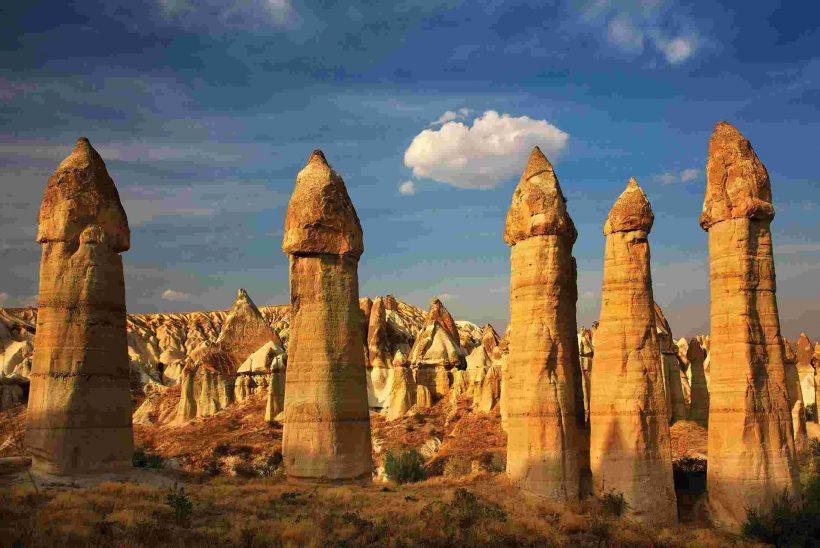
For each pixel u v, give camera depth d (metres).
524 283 30.39
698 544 24.95
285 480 30.50
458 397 69.00
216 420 71.25
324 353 30.00
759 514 27.17
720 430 28.58
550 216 30.20
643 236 29.83
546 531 24.95
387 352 80.94
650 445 28.34
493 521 25.45
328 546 21.81
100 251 28.62
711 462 28.81
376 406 73.19
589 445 31.16
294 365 30.22
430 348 76.81
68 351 27.55
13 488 24.73
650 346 29.22
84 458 27.17
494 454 52.25
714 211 29.75
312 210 30.61
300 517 24.48
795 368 49.53
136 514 23.12
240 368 78.81
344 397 30.00
